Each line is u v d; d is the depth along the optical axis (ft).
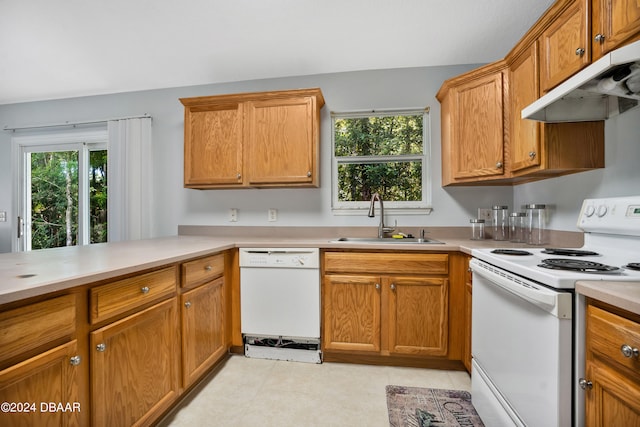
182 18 6.16
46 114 9.90
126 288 3.77
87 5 5.75
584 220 4.70
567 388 2.77
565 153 4.99
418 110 8.15
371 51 7.38
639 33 3.37
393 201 8.40
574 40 4.26
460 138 6.79
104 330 3.43
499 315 3.93
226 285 6.66
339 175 8.63
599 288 2.52
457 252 6.15
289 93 7.44
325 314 6.52
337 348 6.47
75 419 3.09
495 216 7.39
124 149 9.18
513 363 3.57
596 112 4.49
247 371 6.25
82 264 3.80
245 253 6.73
